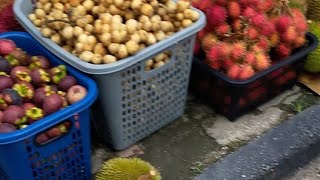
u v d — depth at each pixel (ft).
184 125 7.16
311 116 7.32
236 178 6.34
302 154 6.96
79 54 5.75
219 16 6.82
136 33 5.87
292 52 7.54
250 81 6.61
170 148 6.79
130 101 6.12
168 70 6.34
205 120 7.27
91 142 6.82
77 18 5.94
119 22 5.91
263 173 6.50
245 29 6.81
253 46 6.82
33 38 6.33
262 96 7.33
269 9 7.24
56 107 5.42
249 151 6.70
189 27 6.22
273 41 7.09
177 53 6.31
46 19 6.02
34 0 6.65
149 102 6.41
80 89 5.59
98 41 5.90
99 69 5.43
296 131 7.06
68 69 5.88
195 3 7.19
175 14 6.32
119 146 6.57
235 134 7.06
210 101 7.35
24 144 5.07
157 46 5.84
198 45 7.14
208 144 6.88
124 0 6.07
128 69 5.73
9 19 6.93
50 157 5.49
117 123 6.21
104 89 5.80
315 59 7.72
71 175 5.94
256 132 7.12
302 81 8.00
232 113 7.11
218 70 6.85
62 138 5.44
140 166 5.63
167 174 6.42
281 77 7.41
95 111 6.30
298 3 8.27
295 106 7.59
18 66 5.88
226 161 6.53
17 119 5.23
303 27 7.21
